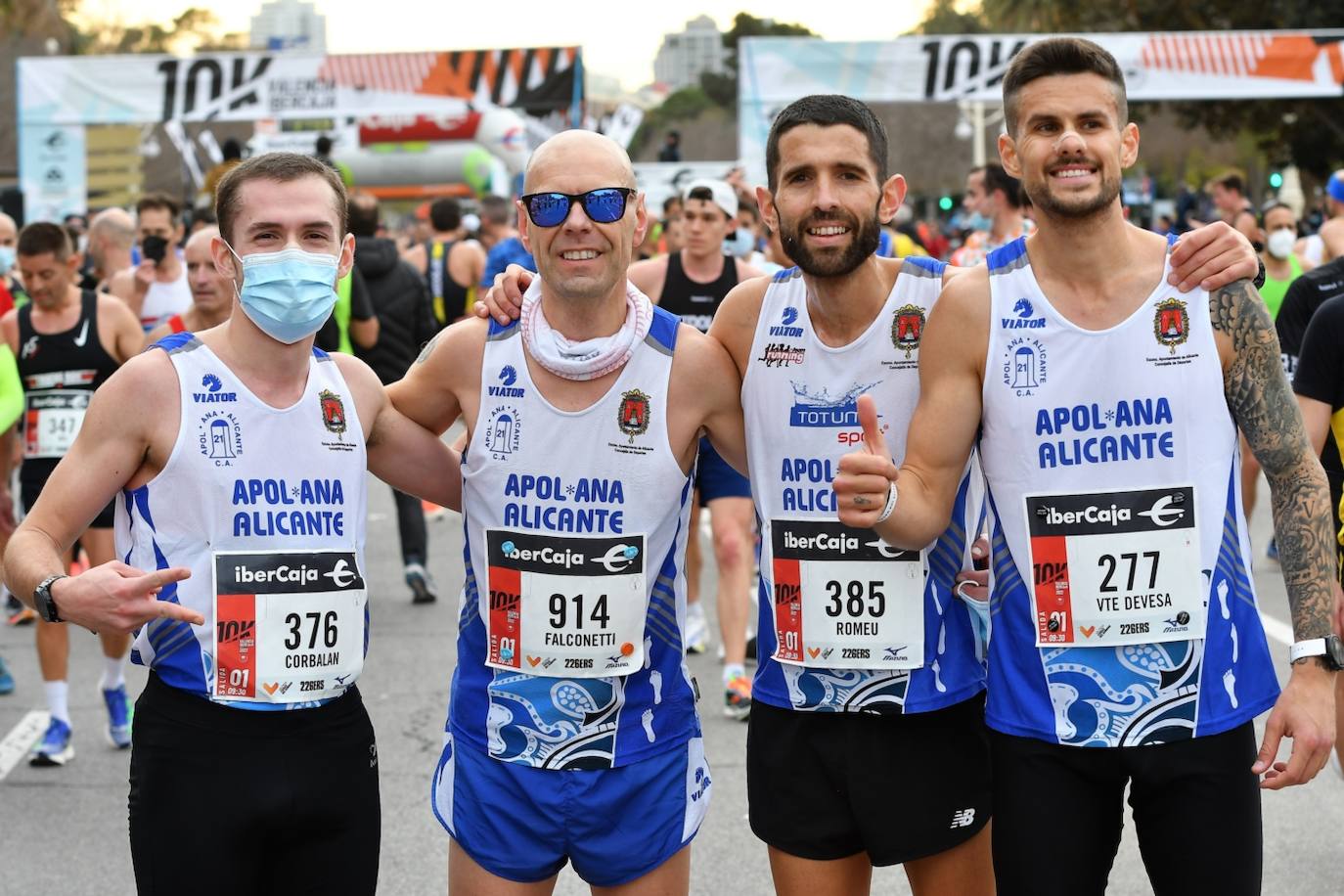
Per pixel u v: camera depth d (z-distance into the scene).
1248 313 2.89
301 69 18.44
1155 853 2.99
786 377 3.28
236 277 2.94
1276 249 9.36
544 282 3.10
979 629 3.35
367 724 3.07
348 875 2.99
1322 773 5.32
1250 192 41.09
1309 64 16.30
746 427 3.34
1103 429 2.92
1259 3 31.75
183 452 2.89
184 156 23.48
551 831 3.15
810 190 3.09
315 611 2.95
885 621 3.25
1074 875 2.93
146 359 2.92
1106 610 2.91
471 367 3.20
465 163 25.08
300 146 22.97
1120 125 2.91
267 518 2.93
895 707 3.25
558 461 3.13
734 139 54.06
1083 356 2.93
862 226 3.10
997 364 2.97
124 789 5.36
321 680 2.95
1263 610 7.52
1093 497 2.93
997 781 3.02
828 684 3.28
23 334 6.20
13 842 4.84
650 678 3.18
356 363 3.15
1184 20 32.56
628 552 3.12
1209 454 2.91
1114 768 2.93
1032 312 2.96
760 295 3.33
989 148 45.66
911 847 3.28
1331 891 4.29
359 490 3.05
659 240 13.61
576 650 3.12
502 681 3.15
